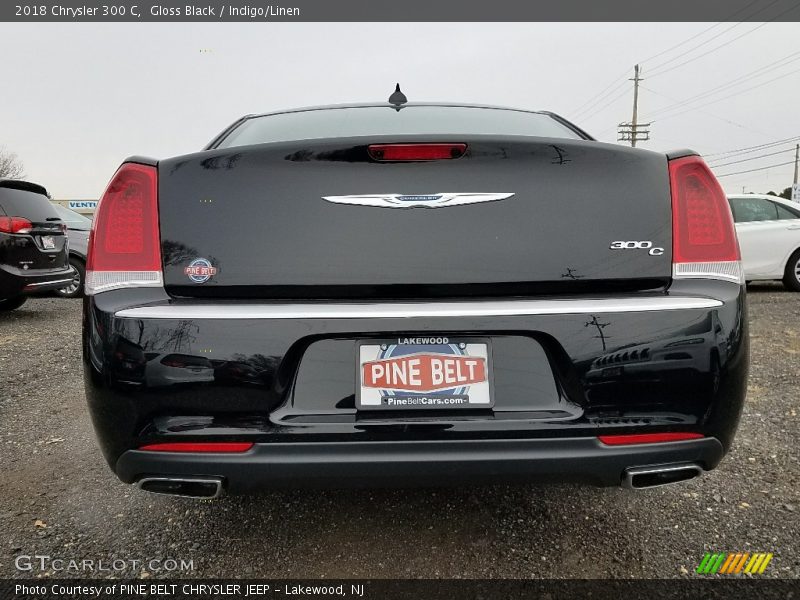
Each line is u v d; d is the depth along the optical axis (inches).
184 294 56.5
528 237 56.4
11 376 149.8
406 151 56.4
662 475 56.7
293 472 54.6
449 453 54.7
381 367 56.4
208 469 54.8
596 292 56.9
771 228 297.3
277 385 55.2
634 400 55.2
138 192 57.6
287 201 56.6
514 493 85.4
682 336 55.4
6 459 98.4
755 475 88.8
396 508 81.4
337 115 86.7
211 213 56.8
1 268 212.5
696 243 57.4
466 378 56.5
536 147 56.9
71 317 248.4
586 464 54.9
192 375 54.7
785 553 69.1
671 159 59.1
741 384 57.4
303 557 70.0
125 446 56.0
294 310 55.2
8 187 221.8
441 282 55.9
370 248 56.0
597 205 57.0
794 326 201.8
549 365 56.6
